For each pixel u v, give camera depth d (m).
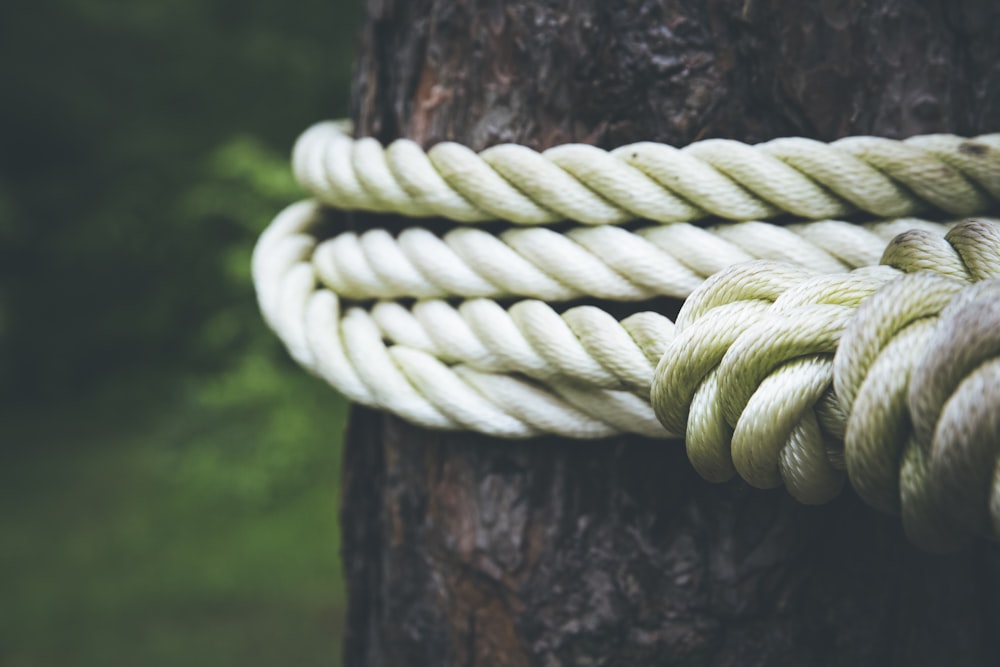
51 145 3.34
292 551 2.04
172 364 3.26
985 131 0.52
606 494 0.54
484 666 0.57
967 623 0.53
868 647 0.53
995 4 0.51
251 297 2.62
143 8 3.25
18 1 3.21
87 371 3.29
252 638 1.64
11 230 3.18
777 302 0.45
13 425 3.02
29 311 3.29
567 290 0.53
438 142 0.56
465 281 0.53
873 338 0.42
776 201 0.51
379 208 0.55
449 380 0.54
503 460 0.56
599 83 0.53
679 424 0.46
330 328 0.56
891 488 0.42
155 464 2.61
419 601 0.58
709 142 0.51
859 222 0.51
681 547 0.54
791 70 0.52
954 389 0.40
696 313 0.46
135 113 3.31
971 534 0.42
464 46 0.55
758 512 0.53
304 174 0.57
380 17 0.58
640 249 0.51
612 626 0.55
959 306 0.41
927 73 0.52
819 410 0.44
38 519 2.28
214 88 3.19
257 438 2.45
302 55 3.11
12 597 1.86
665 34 0.53
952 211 0.50
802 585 0.53
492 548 0.56
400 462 0.58
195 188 2.98
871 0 0.52
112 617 1.75
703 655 0.54
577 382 0.53
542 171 0.52
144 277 3.25
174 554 2.05
